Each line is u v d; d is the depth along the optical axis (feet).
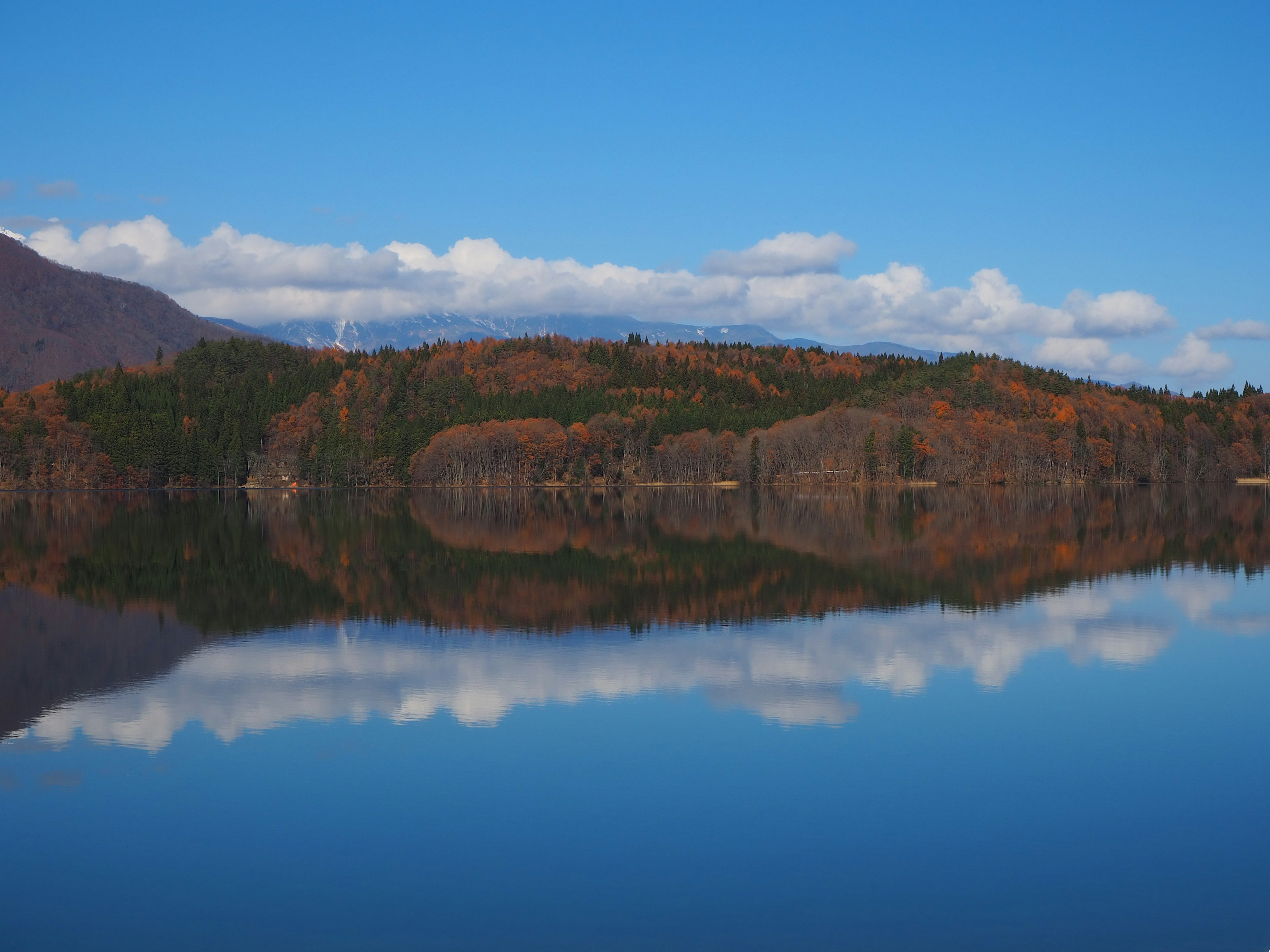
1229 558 253.85
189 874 74.28
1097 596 189.88
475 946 64.95
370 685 123.34
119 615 171.83
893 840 79.56
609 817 83.61
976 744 101.60
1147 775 93.25
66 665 134.10
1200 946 64.90
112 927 67.46
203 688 122.01
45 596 192.03
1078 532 333.01
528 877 73.61
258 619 167.22
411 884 72.74
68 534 332.80
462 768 94.68
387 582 212.64
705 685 123.44
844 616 169.07
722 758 97.25
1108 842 79.36
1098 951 64.34
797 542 299.79
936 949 64.64
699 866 75.25
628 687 122.21
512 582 213.05
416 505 519.60
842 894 71.20
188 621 165.48
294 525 374.63
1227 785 90.84
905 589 199.82
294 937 66.18
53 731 105.50
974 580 213.66
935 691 120.88
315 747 100.42
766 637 151.53
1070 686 123.54
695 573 227.40
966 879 73.56
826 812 84.79
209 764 95.76
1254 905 69.82
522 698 117.29
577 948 64.75
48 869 75.15
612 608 178.70
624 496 613.93
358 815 84.02
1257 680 126.31
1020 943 65.36
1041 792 89.35
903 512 440.45
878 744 101.76
